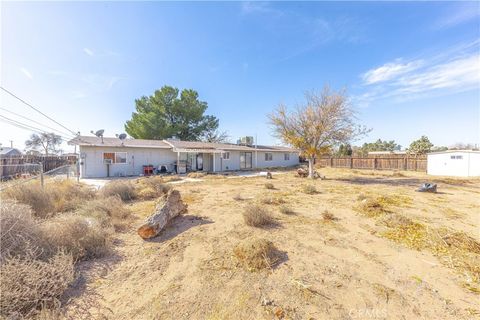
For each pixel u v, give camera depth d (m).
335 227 4.93
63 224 3.60
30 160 16.55
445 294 2.63
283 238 4.27
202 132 30.95
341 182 13.08
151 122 24.55
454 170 16.94
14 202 3.64
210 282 2.85
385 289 2.71
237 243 4.00
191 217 5.59
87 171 15.86
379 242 4.14
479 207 6.80
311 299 2.51
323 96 13.95
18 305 2.18
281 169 24.66
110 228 4.46
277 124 14.88
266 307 2.38
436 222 5.31
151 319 2.21
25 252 2.81
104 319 2.21
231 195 8.66
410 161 20.52
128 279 2.92
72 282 2.79
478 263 3.36
